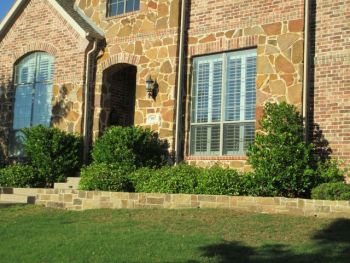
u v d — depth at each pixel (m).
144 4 17.53
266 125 13.80
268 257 9.05
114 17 18.19
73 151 17.58
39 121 19.33
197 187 13.45
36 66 19.69
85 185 14.58
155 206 13.27
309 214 11.77
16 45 20.12
